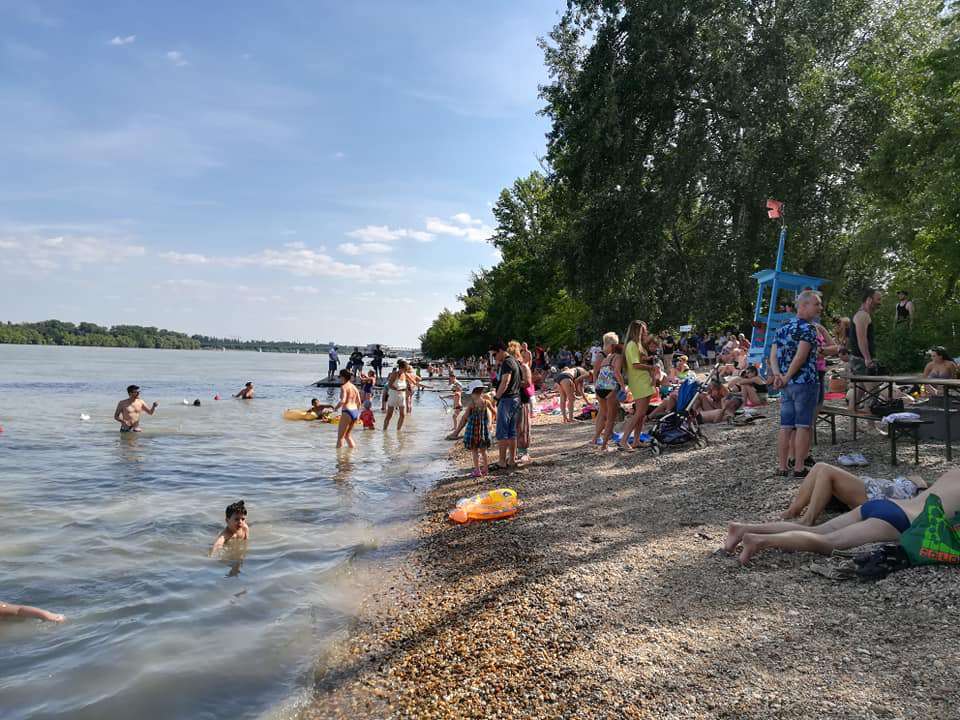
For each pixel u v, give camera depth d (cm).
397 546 750
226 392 3812
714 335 3491
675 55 2923
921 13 2652
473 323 8119
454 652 460
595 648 433
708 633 429
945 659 352
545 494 886
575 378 2050
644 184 3144
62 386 4084
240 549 747
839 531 525
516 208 5669
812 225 2841
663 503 758
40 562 695
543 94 3403
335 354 4553
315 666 462
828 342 1170
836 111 2831
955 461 721
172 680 445
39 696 426
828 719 319
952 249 1897
